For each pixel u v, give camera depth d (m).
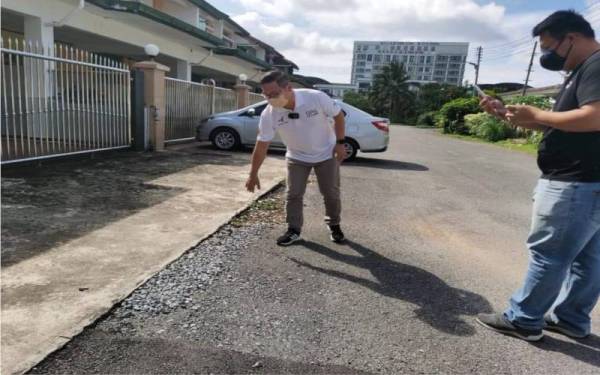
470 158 13.91
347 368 2.52
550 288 2.77
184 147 11.48
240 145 11.84
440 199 7.20
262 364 2.50
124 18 13.09
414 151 15.33
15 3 9.64
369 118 10.88
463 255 4.50
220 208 5.65
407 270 4.00
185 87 12.16
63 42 14.49
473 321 3.12
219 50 19.73
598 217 2.62
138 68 9.92
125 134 9.87
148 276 3.49
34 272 3.44
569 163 2.59
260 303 3.20
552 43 2.56
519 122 2.69
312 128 4.20
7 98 7.51
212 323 2.89
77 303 2.99
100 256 3.84
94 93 8.89
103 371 2.35
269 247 4.37
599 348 2.88
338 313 3.13
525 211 6.66
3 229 4.34
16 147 7.32
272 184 7.27
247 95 16.11
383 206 6.46
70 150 8.45
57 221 4.70
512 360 2.69
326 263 4.04
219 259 3.97
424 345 2.79
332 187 4.46
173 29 14.95
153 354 2.52
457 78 113.62
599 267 2.83
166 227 4.75
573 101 2.49
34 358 2.40
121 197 5.87
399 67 76.81
